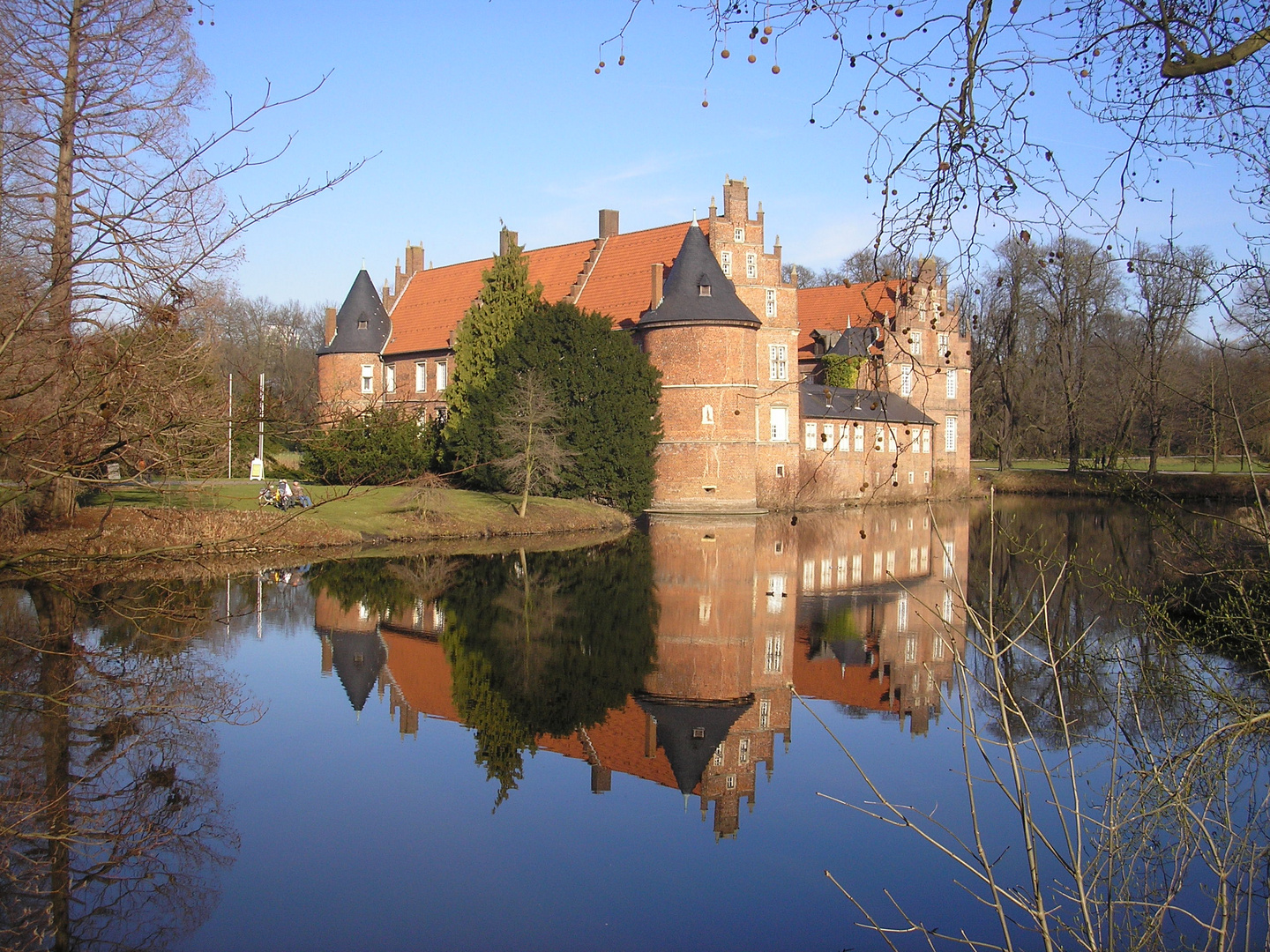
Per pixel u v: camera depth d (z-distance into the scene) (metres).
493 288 46.25
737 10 6.65
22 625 19.67
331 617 22.23
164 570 26.80
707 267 47.28
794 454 49.66
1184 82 6.87
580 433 43.41
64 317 8.77
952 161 6.54
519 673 17.97
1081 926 8.05
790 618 22.86
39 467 8.78
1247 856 7.95
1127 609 19.34
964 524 41.84
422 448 36.88
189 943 8.65
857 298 57.41
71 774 12.48
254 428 9.50
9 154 9.49
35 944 8.69
